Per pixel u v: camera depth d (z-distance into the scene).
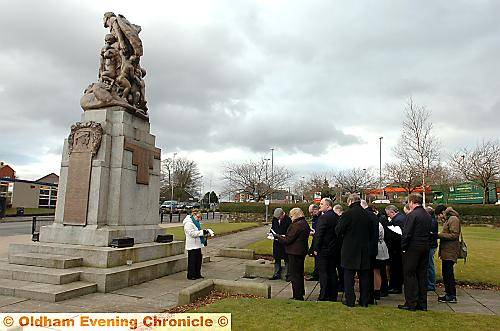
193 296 6.54
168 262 9.62
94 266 8.08
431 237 7.11
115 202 9.34
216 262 12.64
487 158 40.22
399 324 5.14
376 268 7.60
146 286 8.15
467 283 9.26
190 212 9.55
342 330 4.83
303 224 7.07
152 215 10.77
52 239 9.06
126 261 8.58
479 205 33.16
